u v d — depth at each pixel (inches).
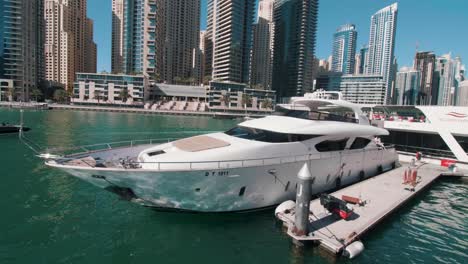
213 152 384.8
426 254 336.2
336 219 382.6
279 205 409.1
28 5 4603.8
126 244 342.3
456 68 7066.9
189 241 350.6
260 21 6870.1
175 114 4084.6
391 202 449.7
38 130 1469.0
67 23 5994.1
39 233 363.3
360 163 565.9
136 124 2206.0
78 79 4522.6
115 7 6323.8
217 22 5807.1
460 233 393.4
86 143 1144.2
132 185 362.0
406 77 7273.6
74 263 303.7
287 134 441.1
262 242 350.0
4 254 314.8
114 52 6451.8
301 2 6481.3
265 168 400.8
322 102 593.3
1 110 3159.5
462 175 658.2
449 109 733.9
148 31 5251.0
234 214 412.8
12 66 4431.6
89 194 503.5
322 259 318.3
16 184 554.3
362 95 5580.7
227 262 312.2
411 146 856.3
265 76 7057.1
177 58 6707.7
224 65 5580.7
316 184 479.2
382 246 349.4
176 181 357.4
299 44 6579.7
